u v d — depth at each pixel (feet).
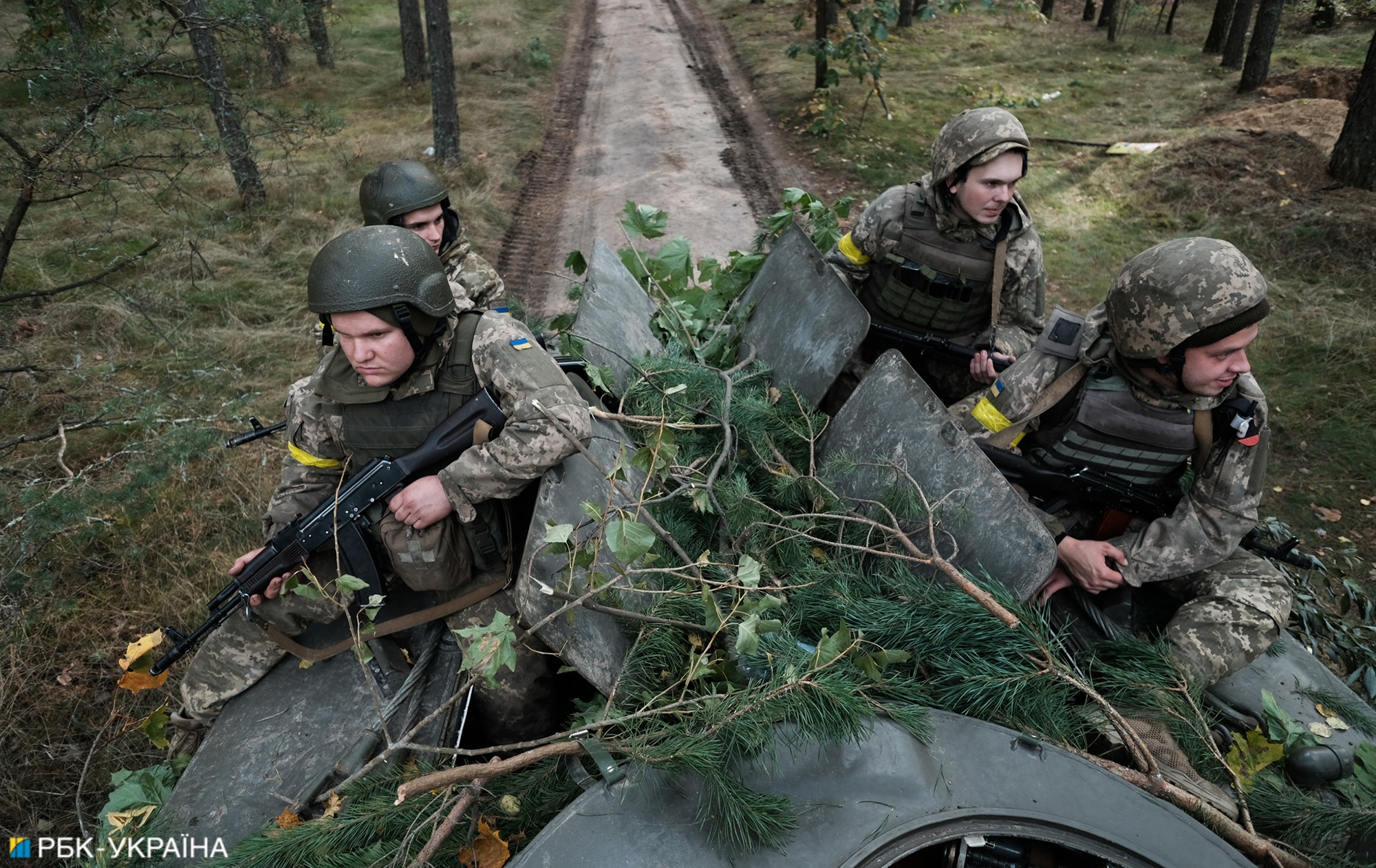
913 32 59.67
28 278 23.52
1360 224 27.76
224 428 16.83
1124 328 7.46
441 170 34.40
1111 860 5.24
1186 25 60.90
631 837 5.06
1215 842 5.42
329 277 6.28
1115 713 6.27
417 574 7.00
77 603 13.24
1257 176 32.68
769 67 50.83
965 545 7.46
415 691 7.25
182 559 14.28
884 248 11.84
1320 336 23.76
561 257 28.71
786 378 10.00
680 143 39.73
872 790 5.32
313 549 7.16
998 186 10.72
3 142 14.47
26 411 18.03
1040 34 59.36
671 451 7.53
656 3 72.38
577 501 7.17
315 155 34.88
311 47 49.78
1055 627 8.03
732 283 12.21
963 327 11.94
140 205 28.58
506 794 6.14
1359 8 52.65
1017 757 5.66
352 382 7.01
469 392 7.08
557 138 40.75
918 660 6.74
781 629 6.67
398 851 5.53
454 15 62.49
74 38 14.65
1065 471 8.23
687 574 6.98
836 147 38.68
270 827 6.27
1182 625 7.74
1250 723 7.37
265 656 7.71
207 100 22.71
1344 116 36.22
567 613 6.40
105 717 11.46
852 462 8.16
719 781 5.13
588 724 5.82
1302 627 10.53
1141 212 31.91
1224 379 7.33
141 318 21.77
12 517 13.17
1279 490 19.39
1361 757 6.82
